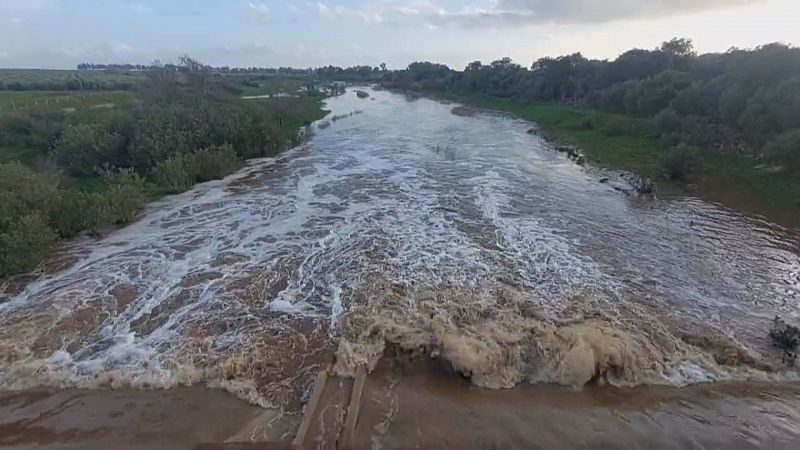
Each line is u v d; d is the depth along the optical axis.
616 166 33.25
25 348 12.66
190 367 11.77
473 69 106.50
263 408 10.41
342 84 142.00
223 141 33.81
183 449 9.21
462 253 18.47
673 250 18.91
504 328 12.85
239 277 16.69
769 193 25.62
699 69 48.78
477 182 29.00
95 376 11.47
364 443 9.16
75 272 17.08
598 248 19.05
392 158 35.81
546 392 10.86
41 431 9.74
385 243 19.50
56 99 43.75
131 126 31.48
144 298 15.28
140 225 21.81
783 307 14.66
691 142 35.84
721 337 12.98
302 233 20.75
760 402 10.50
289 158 35.97
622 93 55.84
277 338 13.03
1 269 16.30
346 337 12.95
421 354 12.03
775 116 31.58
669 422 9.85
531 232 20.72
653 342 12.62
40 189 19.81
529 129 51.97
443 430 9.54
